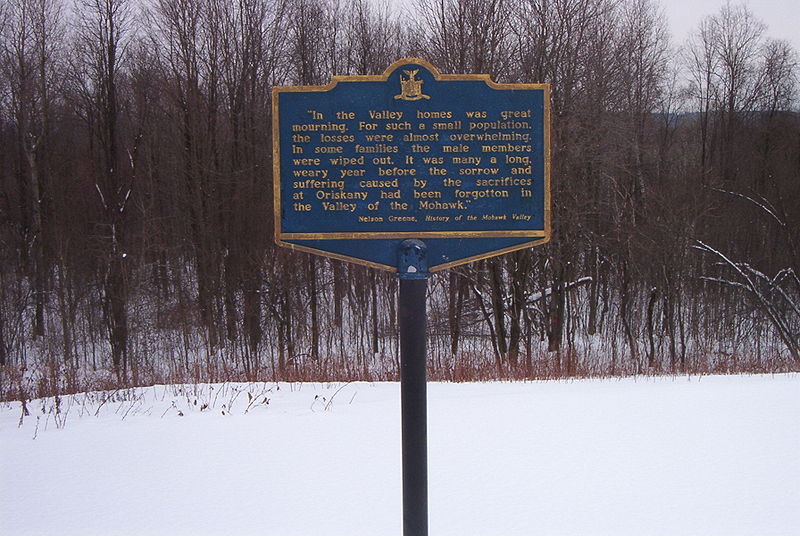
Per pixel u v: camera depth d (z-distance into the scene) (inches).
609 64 930.1
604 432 296.8
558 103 856.3
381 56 1053.8
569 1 867.4
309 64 1059.9
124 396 419.5
